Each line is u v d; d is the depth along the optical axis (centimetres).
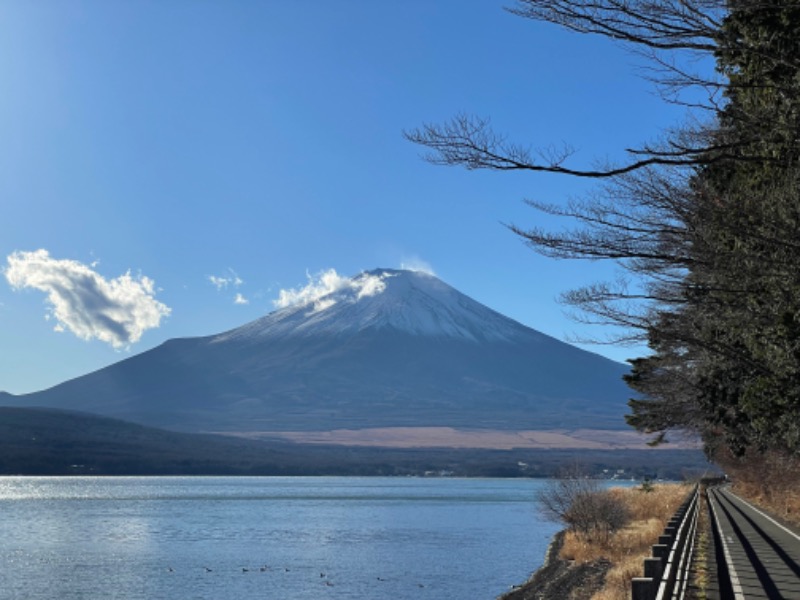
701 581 2047
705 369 2580
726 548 2827
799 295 1571
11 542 7475
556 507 5475
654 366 3194
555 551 5775
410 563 5975
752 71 1420
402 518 10619
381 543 7431
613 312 1852
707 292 1886
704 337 2034
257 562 6112
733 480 9950
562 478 5294
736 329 1928
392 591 4794
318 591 4834
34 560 6206
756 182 1566
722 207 1527
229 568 5794
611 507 5088
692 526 3291
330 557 6388
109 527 9212
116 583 5147
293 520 10306
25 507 12425
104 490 18800
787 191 1481
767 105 1421
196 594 4769
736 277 1598
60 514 11069
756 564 2380
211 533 8512
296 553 6662
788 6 1188
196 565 5950
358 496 16800
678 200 1567
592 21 1262
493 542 7488
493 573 5441
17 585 5047
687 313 2019
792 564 2380
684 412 3341
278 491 19200
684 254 1638
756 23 1344
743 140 1438
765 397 2064
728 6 1210
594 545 4744
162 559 6291
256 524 9700
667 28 1271
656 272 1794
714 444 4091
